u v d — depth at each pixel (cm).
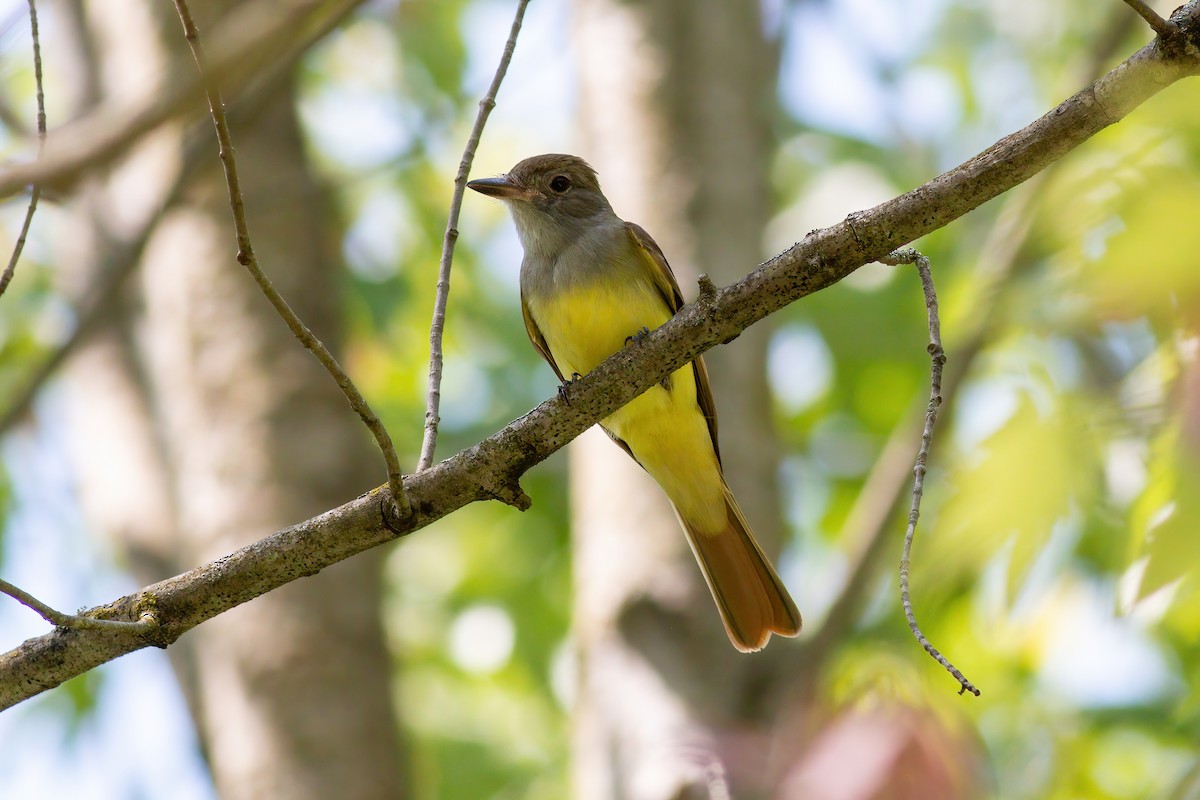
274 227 1263
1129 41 1183
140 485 1227
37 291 1435
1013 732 1193
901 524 1100
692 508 1003
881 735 618
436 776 1534
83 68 1291
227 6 1239
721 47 1237
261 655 1134
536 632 1598
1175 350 677
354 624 1168
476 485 710
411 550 1680
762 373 1170
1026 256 889
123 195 1186
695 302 715
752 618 988
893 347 1525
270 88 830
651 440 986
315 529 688
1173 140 743
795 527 1569
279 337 1227
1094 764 1202
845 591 935
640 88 1216
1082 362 862
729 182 1181
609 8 1267
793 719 690
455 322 1609
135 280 1273
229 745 1120
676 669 1002
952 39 1681
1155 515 737
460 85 1566
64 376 1377
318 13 656
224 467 1174
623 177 1192
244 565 686
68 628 671
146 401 1255
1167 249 624
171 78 630
